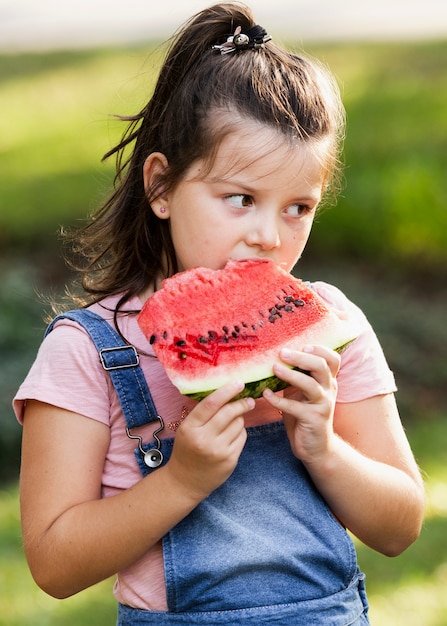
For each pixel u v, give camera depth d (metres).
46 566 2.66
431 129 15.45
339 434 2.98
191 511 2.72
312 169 2.75
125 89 16.30
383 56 19.88
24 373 9.20
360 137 15.12
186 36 2.97
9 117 17.84
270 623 2.66
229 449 2.52
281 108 2.73
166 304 2.63
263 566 2.70
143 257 3.00
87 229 3.22
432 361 10.77
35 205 13.62
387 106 16.56
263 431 2.85
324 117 2.83
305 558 2.72
